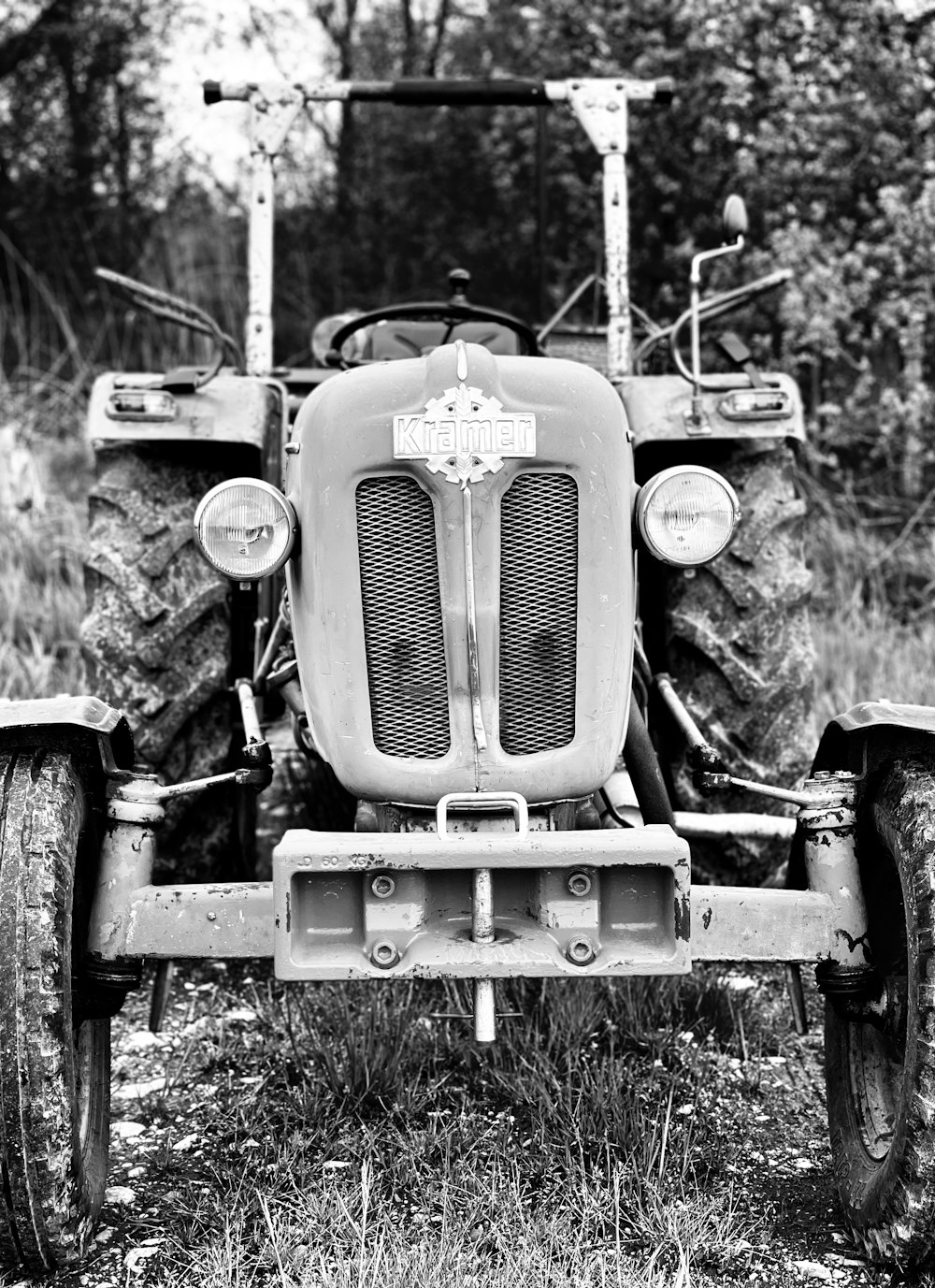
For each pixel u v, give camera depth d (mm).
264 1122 3027
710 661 3904
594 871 2482
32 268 13539
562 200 10664
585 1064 3230
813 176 8883
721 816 3557
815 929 2602
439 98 4594
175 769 3914
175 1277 2469
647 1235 2553
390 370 2666
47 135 14359
